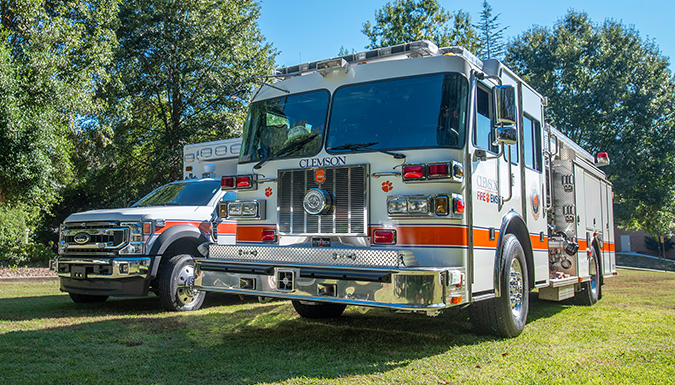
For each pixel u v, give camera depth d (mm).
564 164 7977
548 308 7957
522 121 6188
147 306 7730
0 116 12727
